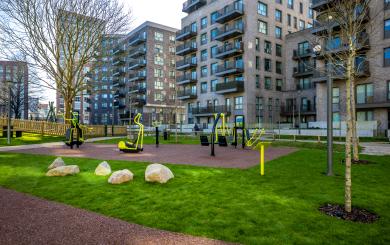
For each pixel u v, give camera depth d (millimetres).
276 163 10141
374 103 27094
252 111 39906
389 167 9320
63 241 3791
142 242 3756
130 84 72688
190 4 50406
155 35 66625
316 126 32125
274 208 4977
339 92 30172
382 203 5273
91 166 9492
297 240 3744
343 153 13562
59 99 80438
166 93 67875
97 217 4684
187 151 14781
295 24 46188
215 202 5359
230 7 42719
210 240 3805
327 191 6109
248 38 39969
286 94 42969
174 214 4754
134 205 5250
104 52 27703
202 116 47312
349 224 4277
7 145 18156
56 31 23906
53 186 6746
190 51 50250
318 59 29891
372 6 25984
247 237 3854
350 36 6711
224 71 41594
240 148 16703
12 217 4707
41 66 24156
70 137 16094
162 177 7004
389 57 26438
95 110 83500
